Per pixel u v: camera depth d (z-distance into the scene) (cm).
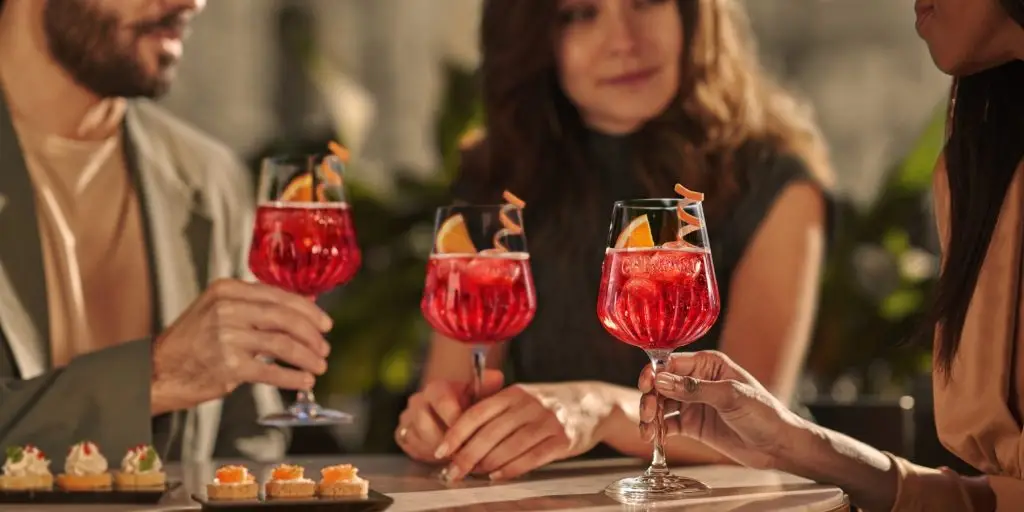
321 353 182
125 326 245
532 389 168
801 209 233
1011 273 158
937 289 165
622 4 241
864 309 370
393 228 423
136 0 234
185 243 251
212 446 242
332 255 185
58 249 238
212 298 183
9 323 221
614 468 172
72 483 147
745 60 248
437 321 167
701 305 136
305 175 185
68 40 233
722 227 235
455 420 172
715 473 163
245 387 247
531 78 254
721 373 150
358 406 403
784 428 146
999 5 153
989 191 161
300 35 584
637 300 135
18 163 228
